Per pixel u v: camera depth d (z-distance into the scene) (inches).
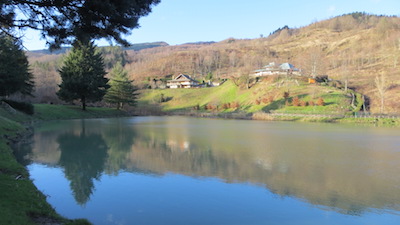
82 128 1437.0
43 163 658.8
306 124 1756.9
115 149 848.3
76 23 374.9
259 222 361.4
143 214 379.2
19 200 345.4
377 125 1662.2
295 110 2201.0
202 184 509.4
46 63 5359.3
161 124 1775.3
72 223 318.3
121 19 374.6
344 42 6929.1
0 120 996.6
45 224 300.5
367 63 4478.3
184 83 4350.4
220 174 575.8
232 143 971.9
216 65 6432.1
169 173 581.9
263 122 1939.0
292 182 524.4
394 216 386.3
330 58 5403.5
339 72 3806.6
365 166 646.5
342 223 365.1
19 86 1513.3
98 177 548.4
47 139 1024.2
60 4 347.3
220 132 1306.6
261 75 3489.2
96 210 390.3
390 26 6776.6
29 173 567.5
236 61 6742.1
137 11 387.2
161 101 3661.4
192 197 443.8
